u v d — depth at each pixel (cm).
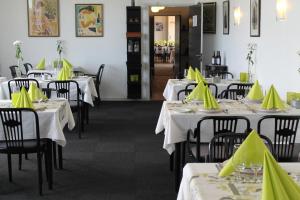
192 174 238
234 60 811
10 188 430
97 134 670
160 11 1253
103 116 819
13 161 521
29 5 983
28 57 997
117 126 729
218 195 208
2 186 437
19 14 985
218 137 316
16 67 898
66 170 490
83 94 695
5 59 993
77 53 1003
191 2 998
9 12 984
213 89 650
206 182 226
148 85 1024
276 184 183
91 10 991
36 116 400
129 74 1005
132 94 1014
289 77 550
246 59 733
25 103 430
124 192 421
